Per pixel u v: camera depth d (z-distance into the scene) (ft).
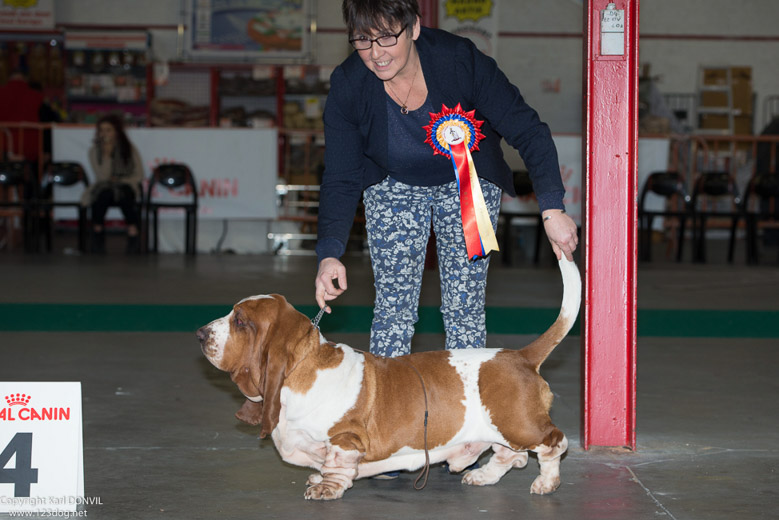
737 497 9.64
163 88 53.47
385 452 9.38
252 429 12.40
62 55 53.78
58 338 19.40
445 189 10.76
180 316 22.26
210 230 38.73
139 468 10.55
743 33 55.88
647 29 56.03
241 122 51.37
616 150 11.46
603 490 9.90
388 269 10.85
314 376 9.18
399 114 10.27
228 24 52.49
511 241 35.70
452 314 11.09
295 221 38.55
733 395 14.76
